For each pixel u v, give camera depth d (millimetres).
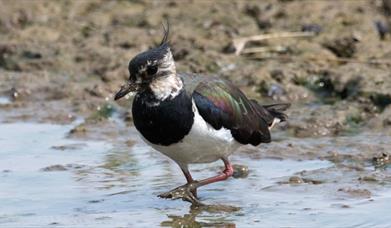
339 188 12648
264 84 17750
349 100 16672
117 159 14594
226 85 12609
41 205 12477
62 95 18141
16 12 22141
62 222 11789
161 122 11859
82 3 22797
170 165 14227
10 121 16891
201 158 12391
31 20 21875
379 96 16391
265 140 13344
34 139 15773
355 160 13906
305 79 17844
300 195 12508
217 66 18578
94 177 13688
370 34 19547
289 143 14898
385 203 11977
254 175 13531
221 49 19469
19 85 18578
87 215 12047
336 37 19312
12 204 12547
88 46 20203
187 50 19328
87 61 19609
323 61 18531
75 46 20375
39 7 22516
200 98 11977
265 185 13023
